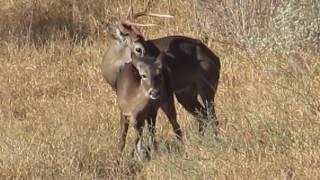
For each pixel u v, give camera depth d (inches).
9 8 2081.7
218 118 1378.0
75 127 1433.3
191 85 1397.6
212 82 1416.1
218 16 1813.5
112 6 2063.2
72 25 2022.6
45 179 1219.9
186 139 1304.1
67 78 1742.1
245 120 1286.9
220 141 1222.9
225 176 1126.4
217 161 1169.4
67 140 1331.2
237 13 1769.2
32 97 1663.4
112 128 1432.1
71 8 2066.9
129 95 1301.7
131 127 1412.4
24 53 1893.5
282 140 1197.1
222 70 1610.5
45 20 2038.6
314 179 1093.8
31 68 1806.1
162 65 1300.4
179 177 1159.0
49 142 1331.2
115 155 1289.4
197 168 1159.0
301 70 1449.3
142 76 1284.4
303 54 1539.1
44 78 1754.4
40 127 1455.5
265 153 1173.1
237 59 1653.5
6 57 1886.1
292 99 1304.1
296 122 1235.2
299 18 1598.2
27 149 1293.1
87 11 2059.5
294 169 1127.6
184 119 1422.2
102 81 1710.1
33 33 2006.6
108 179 1227.9
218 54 1715.1
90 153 1280.8
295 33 1595.7
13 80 1745.8
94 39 1971.0
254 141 1203.9
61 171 1232.8
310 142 1181.1
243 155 1177.4
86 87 1702.8
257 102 1380.4
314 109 1269.7
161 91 1290.6
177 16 1961.1
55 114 1526.8
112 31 1424.7
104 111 1517.0
